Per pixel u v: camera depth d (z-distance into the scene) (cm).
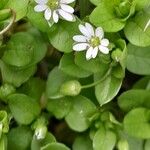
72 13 13
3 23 13
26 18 14
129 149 13
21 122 13
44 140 13
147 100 13
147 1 13
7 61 13
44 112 14
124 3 13
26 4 13
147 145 13
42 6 13
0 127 13
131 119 13
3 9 13
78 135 14
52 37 13
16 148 14
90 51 12
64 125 15
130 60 13
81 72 13
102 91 13
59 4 13
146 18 13
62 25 13
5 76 14
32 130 14
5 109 14
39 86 14
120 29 13
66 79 14
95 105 14
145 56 13
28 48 13
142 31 13
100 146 13
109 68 13
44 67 15
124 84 15
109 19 13
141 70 13
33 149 13
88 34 13
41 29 13
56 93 13
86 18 13
